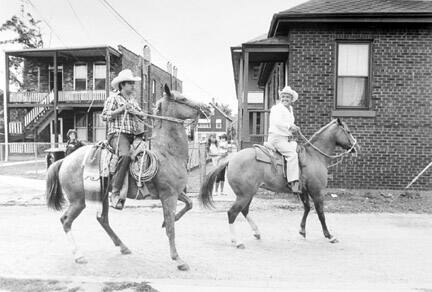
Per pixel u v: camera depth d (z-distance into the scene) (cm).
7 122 3064
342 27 1267
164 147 609
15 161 2780
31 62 3147
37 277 528
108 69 2795
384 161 1262
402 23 1247
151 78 3472
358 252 673
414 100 1259
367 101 1277
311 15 1233
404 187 1261
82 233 801
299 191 731
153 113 645
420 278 545
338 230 832
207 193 735
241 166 716
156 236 777
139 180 589
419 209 1038
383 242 738
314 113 1273
